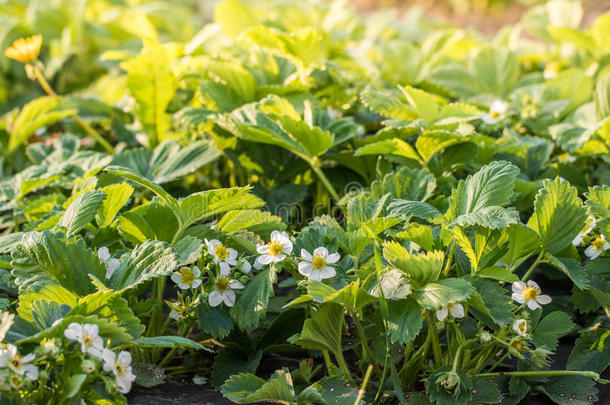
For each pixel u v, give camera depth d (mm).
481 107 1873
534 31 2469
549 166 1754
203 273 1566
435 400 1517
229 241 1608
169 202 1569
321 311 1529
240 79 1790
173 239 1586
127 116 1947
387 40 2738
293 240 1574
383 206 1602
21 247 1539
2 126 1909
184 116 1731
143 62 1788
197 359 1611
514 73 1958
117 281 1536
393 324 1506
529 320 1533
